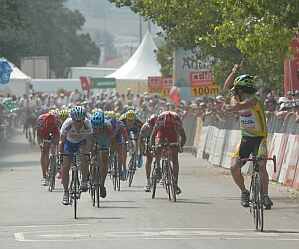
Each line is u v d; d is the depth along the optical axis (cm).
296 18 4306
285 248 2755
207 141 7925
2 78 9906
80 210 3916
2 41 12156
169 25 7512
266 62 6338
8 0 10094
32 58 17762
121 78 14838
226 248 2753
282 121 5494
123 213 3784
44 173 5328
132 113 5428
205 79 9012
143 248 2759
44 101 12938
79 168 4041
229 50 7106
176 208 3988
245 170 5988
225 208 3994
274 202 4278
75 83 16438
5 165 7231
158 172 4509
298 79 5594
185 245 2820
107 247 2786
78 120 3788
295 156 5022
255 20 4544
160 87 12288
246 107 3397
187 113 9488
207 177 5959
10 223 3459
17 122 13912
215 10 6544
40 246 2820
